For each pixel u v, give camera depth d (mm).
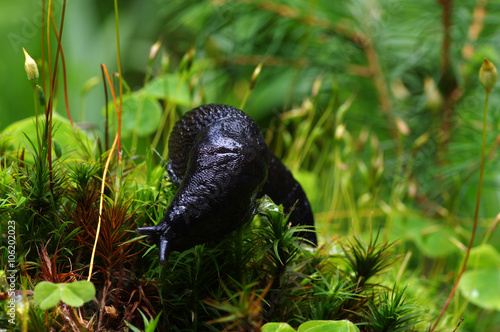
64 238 468
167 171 482
